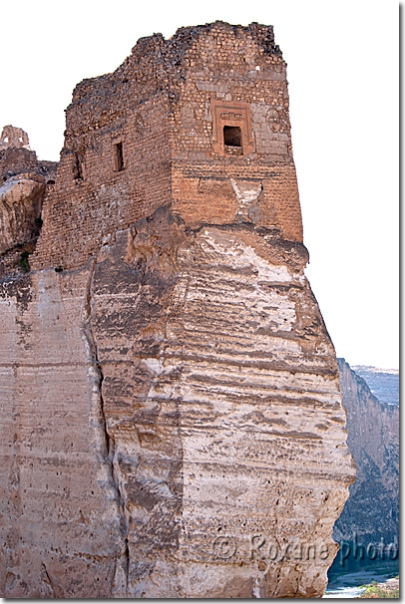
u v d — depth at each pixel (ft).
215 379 80.38
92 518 86.02
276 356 82.74
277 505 81.10
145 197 85.15
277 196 85.97
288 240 85.71
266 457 80.89
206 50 85.61
